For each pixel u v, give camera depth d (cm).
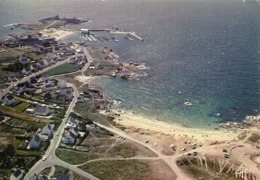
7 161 17250
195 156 18512
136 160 17950
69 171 16862
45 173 16638
